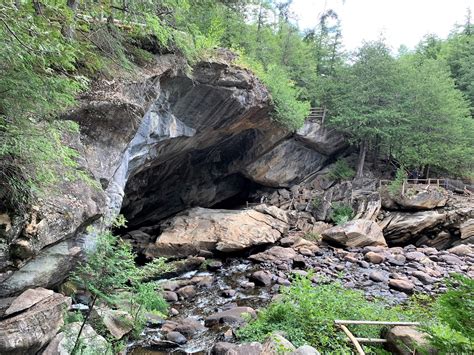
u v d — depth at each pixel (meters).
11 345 3.87
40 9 4.20
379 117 22.41
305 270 13.38
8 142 4.15
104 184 7.85
